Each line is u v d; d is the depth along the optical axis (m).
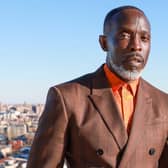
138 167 1.81
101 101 1.86
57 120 1.84
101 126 1.82
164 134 1.89
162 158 1.92
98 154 1.80
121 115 1.85
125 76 1.85
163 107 1.92
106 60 1.92
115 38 1.83
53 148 1.84
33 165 1.86
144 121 1.86
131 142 1.81
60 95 1.85
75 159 1.86
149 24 1.86
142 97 1.89
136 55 1.81
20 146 47.31
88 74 1.95
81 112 1.85
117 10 1.85
